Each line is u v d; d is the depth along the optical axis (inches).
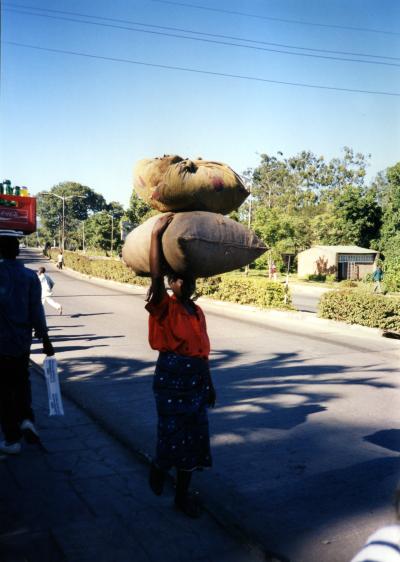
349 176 3444.9
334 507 150.6
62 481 163.8
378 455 191.3
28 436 187.0
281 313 644.1
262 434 212.8
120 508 147.4
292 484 165.8
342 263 1699.1
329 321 571.5
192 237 136.3
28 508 146.1
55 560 121.5
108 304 759.7
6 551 124.5
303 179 3454.7
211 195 145.8
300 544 129.9
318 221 2098.9
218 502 152.4
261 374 323.3
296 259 2039.9
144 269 153.6
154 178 151.0
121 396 265.6
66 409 241.9
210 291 831.1
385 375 323.0
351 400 264.8
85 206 5767.7
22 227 231.1
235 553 127.6
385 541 44.9
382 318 520.7
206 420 143.6
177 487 144.2
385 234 1765.5
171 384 139.3
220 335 485.4
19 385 184.4
